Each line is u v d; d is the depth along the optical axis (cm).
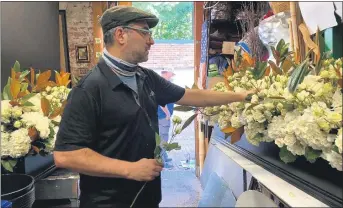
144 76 141
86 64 293
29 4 217
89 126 117
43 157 173
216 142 164
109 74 125
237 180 116
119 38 125
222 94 142
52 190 166
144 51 129
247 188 111
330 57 111
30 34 218
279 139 104
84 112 116
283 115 110
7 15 188
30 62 215
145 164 114
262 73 138
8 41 188
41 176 168
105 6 279
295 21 150
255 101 119
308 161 99
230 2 212
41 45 236
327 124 90
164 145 117
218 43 212
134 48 126
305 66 105
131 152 126
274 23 165
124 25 124
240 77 153
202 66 200
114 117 122
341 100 93
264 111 115
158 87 148
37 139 153
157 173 116
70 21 294
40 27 235
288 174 107
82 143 114
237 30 215
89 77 122
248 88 138
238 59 163
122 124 123
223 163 134
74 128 114
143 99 132
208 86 191
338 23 110
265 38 168
